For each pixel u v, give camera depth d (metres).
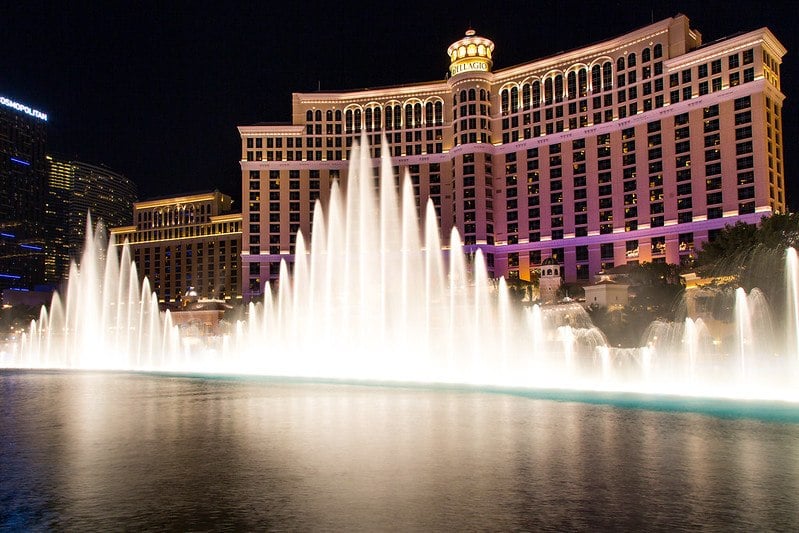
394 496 16.45
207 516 14.91
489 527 13.99
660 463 20.14
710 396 39.69
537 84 171.75
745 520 14.46
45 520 14.80
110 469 19.80
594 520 14.45
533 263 166.38
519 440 24.14
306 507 15.54
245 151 188.50
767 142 136.75
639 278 108.75
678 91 148.25
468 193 172.12
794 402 36.31
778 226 68.94
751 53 138.12
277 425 28.20
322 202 186.75
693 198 144.00
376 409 33.72
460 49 181.62
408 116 185.38
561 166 165.50
